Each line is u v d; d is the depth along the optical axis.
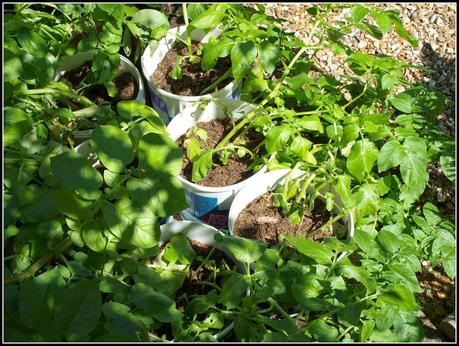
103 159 1.65
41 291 1.48
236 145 2.13
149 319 1.57
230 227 1.93
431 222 1.98
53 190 1.69
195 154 2.06
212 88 2.30
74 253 1.77
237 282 1.60
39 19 2.36
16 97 2.06
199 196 2.02
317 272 1.69
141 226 1.62
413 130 2.04
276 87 2.17
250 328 1.60
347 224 1.93
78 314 1.45
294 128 1.99
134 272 1.71
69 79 2.45
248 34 2.10
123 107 1.97
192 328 1.59
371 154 1.94
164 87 2.34
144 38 2.45
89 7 2.32
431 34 2.72
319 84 2.26
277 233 1.96
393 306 1.64
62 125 2.19
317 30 2.73
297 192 2.05
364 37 2.72
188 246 1.79
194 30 2.44
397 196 2.09
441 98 2.18
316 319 1.59
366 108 2.21
